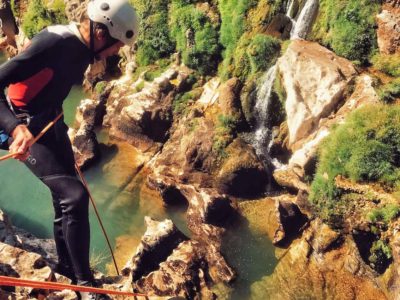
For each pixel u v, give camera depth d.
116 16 5.10
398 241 15.54
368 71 20.16
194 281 16.25
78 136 23.41
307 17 21.73
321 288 17.03
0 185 22.09
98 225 20.23
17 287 7.05
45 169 5.63
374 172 16.86
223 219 19.58
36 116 5.39
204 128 22.00
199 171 21.25
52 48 4.99
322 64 19.88
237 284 17.23
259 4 23.33
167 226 17.05
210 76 24.78
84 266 5.95
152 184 21.69
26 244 9.84
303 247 18.22
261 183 20.72
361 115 17.78
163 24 26.20
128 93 25.78
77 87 29.11
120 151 23.97
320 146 18.61
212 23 24.88
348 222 17.19
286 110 20.69
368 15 20.33
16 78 4.98
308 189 19.02
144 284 15.42
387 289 16.08
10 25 34.19
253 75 22.36
